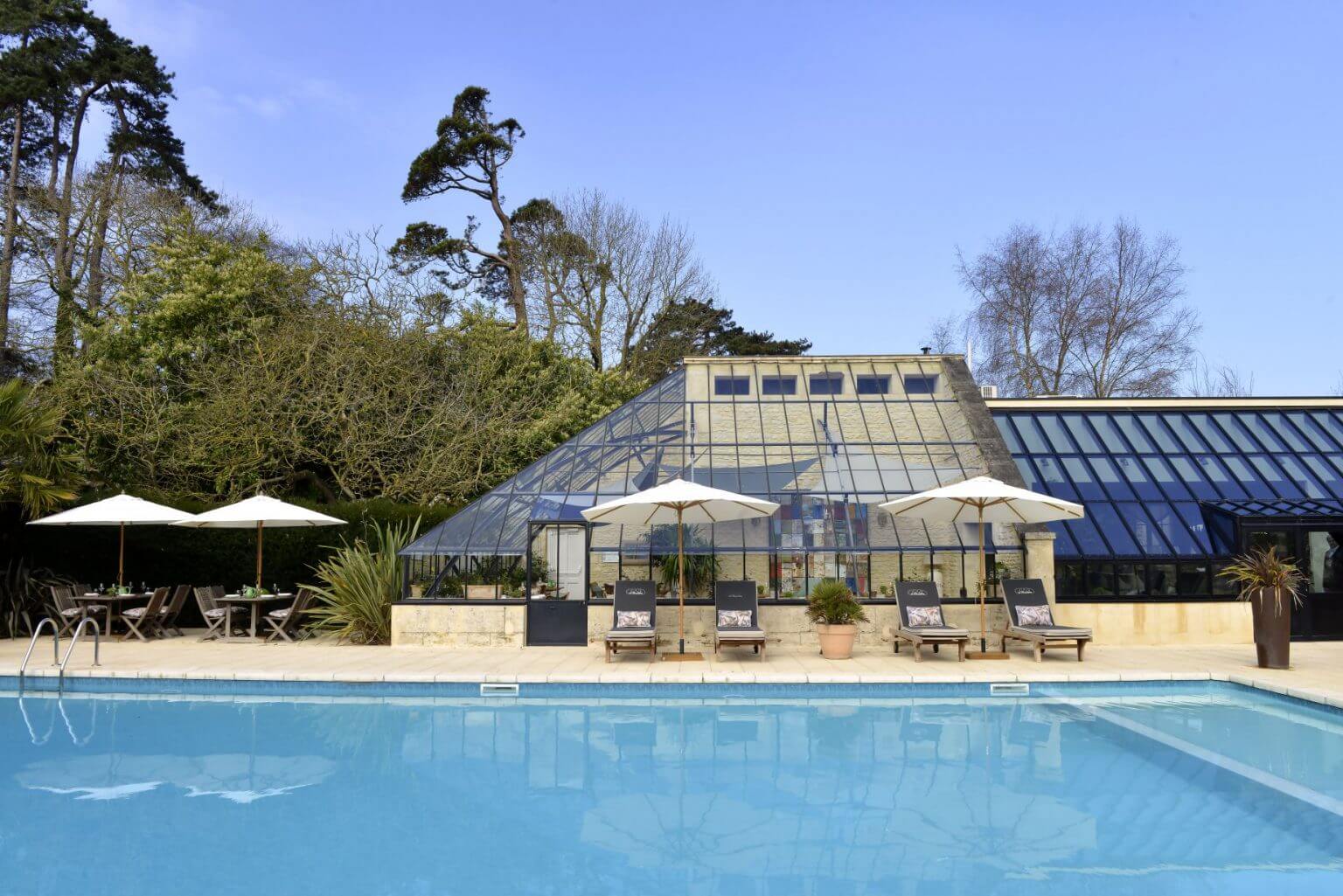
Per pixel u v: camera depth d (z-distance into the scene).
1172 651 16.89
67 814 7.94
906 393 20.73
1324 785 8.75
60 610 17.78
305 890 6.26
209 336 25.86
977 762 9.62
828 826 7.66
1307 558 18.05
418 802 8.34
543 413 28.53
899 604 16.16
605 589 17.30
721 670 13.95
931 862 6.81
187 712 12.20
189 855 6.95
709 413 19.95
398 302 28.66
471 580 17.39
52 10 32.75
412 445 26.11
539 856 6.96
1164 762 9.59
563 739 10.73
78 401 24.22
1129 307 38.16
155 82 34.91
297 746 10.37
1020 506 15.63
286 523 18.48
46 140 34.59
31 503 18.02
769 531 17.36
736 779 9.05
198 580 21.05
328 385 25.19
